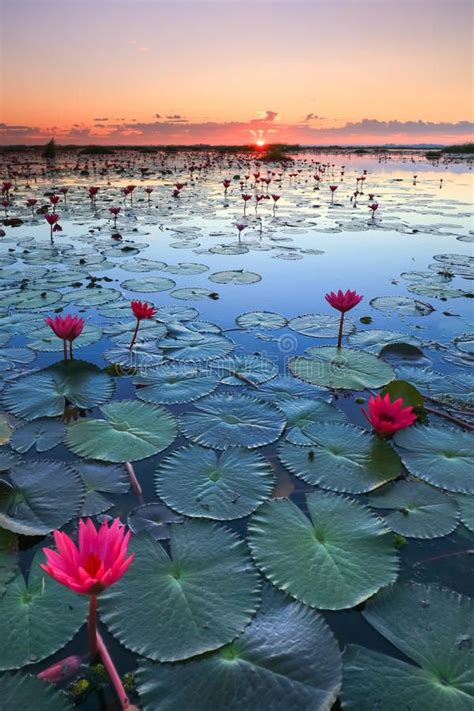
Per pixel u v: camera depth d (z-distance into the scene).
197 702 1.14
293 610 1.40
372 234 7.85
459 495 1.92
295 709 1.12
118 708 1.13
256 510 1.80
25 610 1.38
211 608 1.39
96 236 7.45
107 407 2.52
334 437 2.28
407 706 1.13
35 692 1.16
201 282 5.02
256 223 8.89
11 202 11.37
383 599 1.43
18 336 3.50
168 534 1.68
